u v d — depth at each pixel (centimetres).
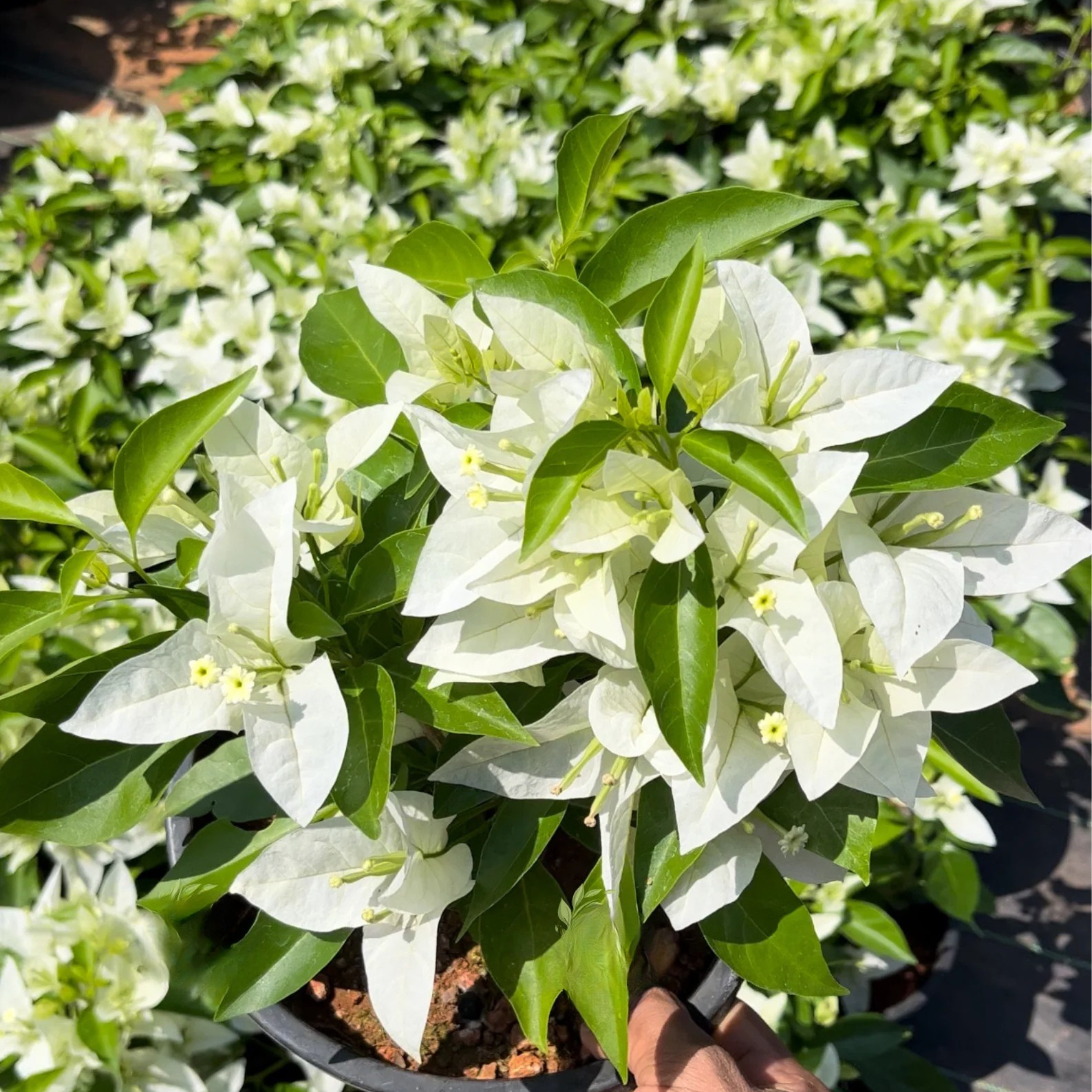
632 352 34
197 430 33
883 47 77
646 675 31
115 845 55
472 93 86
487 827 40
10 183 115
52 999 49
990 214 73
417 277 40
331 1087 53
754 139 75
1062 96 83
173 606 34
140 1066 50
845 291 73
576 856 47
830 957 67
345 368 42
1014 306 74
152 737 31
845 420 33
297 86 84
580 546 31
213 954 48
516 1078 41
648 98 78
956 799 66
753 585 33
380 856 37
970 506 36
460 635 33
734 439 31
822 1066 60
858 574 32
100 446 70
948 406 35
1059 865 79
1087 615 71
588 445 30
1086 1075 70
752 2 85
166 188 81
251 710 31
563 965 38
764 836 39
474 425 36
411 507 40
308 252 74
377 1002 37
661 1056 40
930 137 77
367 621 37
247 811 42
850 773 34
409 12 89
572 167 38
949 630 31
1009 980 74
